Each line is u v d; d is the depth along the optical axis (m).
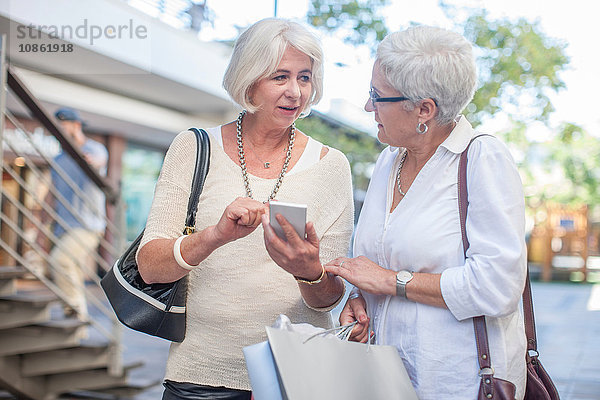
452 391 1.73
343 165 2.19
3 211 11.98
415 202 1.82
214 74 12.47
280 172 2.11
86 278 13.09
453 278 1.70
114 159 14.77
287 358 1.51
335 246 2.15
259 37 1.96
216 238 1.78
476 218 1.71
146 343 8.23
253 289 2.02
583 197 22.00
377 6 8.80
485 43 10.05
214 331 2.03
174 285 1.99
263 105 2.03
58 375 5.42
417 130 1.79
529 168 19.61
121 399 5.45
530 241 22.88
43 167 12.26
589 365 7.17
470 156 1.77
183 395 2.04
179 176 2.05
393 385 1.69
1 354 5.08
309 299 1.96
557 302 14.30
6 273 4.90
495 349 1.73
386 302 1.87
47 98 10.74
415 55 1.72
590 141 21.25
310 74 2.04
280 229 1.67
